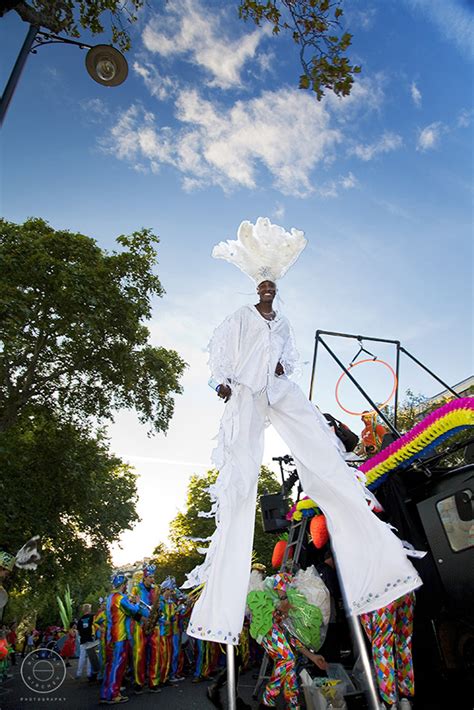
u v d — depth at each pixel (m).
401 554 3.02
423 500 4.24
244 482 3.34
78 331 17.81
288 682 4.17
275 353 3.66
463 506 3.84
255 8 4.61
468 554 3.74
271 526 5.87
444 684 4.07
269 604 4.49
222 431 3.54
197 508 38.34
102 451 22.22
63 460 19.81
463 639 4.03
